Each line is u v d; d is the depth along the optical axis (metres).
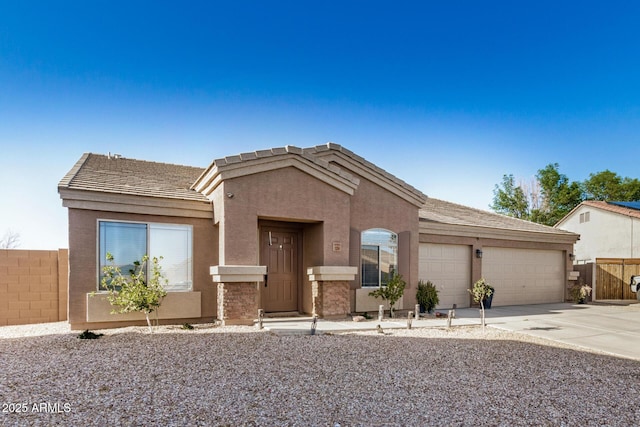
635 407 5.62
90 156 14.41
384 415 5.04
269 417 4.85
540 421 5.03
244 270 10.96
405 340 9.52
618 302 20.27
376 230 13.95
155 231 11.09
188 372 6.55
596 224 30.28
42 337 9.23
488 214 21.36
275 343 8.76
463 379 6.64
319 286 12.41
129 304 9.66
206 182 11.83
